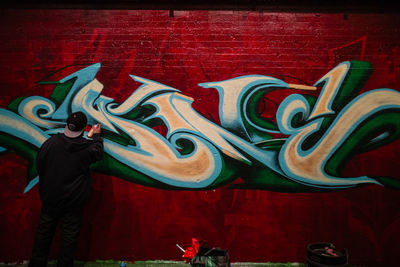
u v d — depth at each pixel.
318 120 3.79
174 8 3.80
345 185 3.80
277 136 3.81
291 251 3.84
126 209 3.88
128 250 3.88
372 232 3.81
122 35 3.82
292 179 3.82
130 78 3.83
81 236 3.88
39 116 3.85
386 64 3.76
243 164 3.82
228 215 3.86
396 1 3.71
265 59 3.79
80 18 3.82
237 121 3.81
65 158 3.32
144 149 3.85
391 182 3.79
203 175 3.84
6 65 3.84
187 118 3.83
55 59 3.84
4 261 3.88
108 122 3.84
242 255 3.85
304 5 3.78
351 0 3.75
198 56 3.81
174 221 3.88
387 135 3.77
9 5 3.81
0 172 3.89
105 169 3.88
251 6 3.79
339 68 3.78
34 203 3.88
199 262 3.39
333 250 3.45
